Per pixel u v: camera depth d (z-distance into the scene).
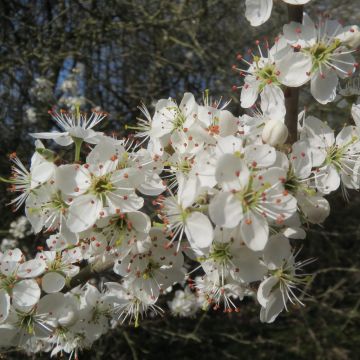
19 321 0.10
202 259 0.09
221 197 0.08
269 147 0.08
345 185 0.09
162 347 0.30
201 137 0.09
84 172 0.09
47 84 0.28
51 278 0.10
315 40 0.09
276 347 0.32
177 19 0.30
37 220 0.09
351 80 0.11
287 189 0.08
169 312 0.26
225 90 0.33
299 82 0.09
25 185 0.10
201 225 0.08
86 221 0.08
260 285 0.09
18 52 0.31
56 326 0.11
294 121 0.09
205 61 0.33
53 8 0.34
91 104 0.31
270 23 0.33
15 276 0.09
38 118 0.30
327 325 0.33
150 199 0.17
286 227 0.08
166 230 0.08
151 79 0.34
